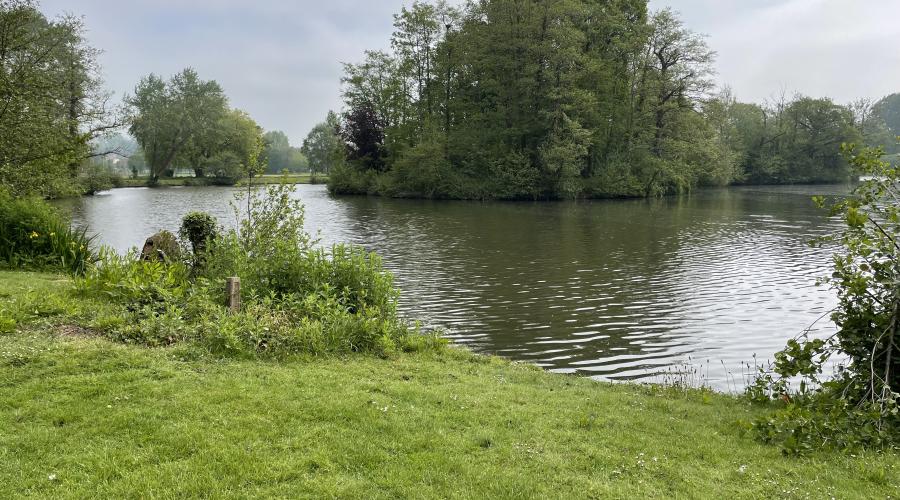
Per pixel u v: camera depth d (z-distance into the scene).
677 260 20.58
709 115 53.91
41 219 12.60
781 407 7.15
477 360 8.72
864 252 6.46
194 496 3.91
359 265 9.87
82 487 3.93
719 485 4.66
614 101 54.31
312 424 5.18
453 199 52.09
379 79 62.94
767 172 76.06
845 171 78.38
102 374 5.88
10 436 4.52
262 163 12.41
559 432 5.54
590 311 13.73
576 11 48.66
